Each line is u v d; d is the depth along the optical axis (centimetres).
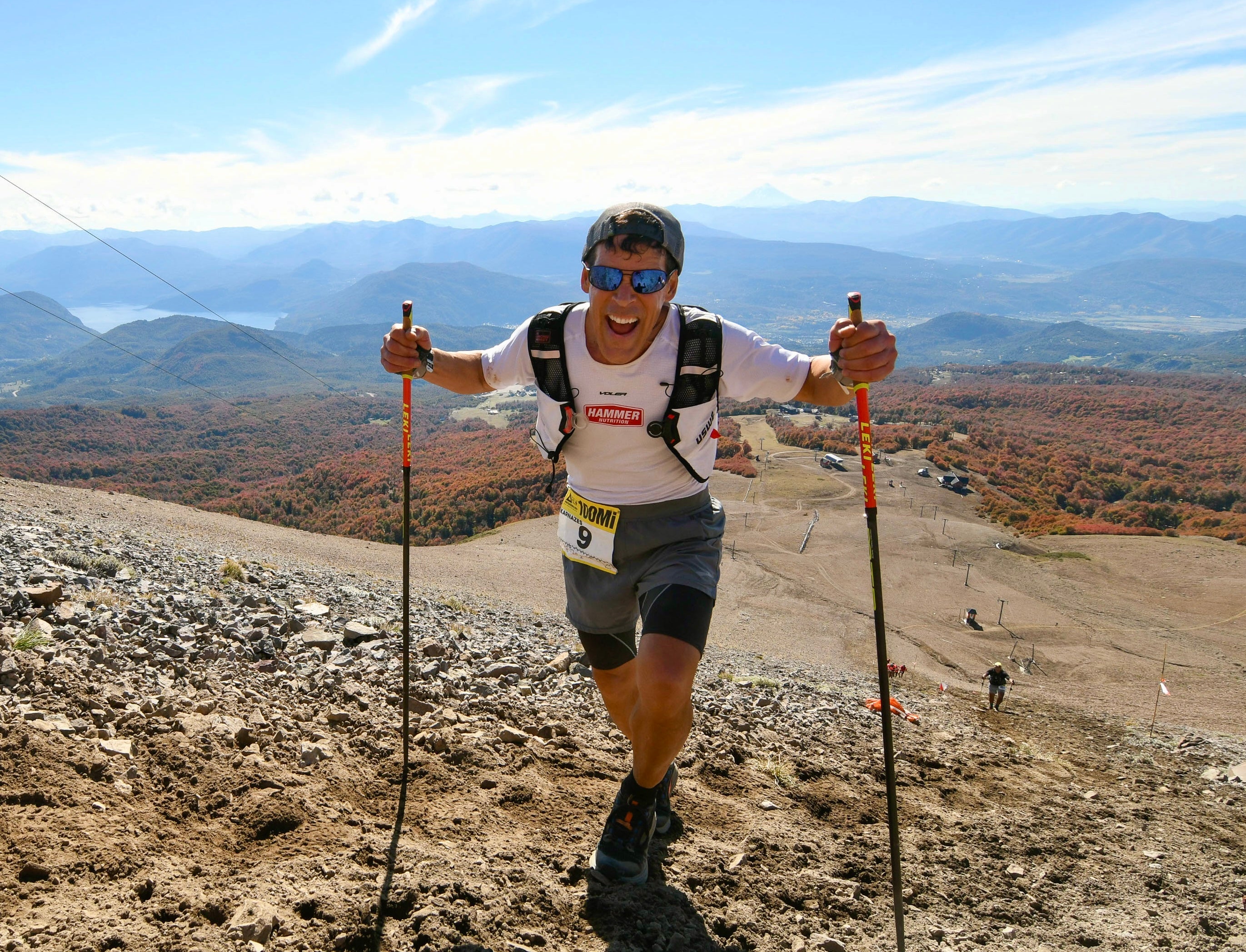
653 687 257
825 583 5881
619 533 287
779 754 591
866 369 247
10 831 246
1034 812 610
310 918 239
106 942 207
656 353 268
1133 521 11325
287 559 2061
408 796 345
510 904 263
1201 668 4300
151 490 17400
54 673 377
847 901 341
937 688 2300
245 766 330
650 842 334
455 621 1157
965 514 10044
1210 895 461
